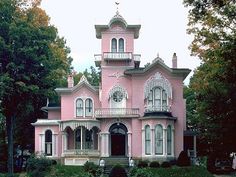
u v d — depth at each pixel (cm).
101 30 6388
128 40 6384
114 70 6272
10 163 6062
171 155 5944
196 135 6222
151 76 6159
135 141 6050
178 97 6128
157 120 5906
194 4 3275
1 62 5891
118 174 4544
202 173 5112
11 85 5684
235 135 4628
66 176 4878
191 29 4262
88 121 6094
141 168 5244
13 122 6284
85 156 6022
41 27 6238
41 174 4878
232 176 5509
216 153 5678
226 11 3512
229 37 3569
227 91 4447
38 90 6072
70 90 6338
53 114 6725
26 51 5784
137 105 6134
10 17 6022
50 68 6203
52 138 6366
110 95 6197
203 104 4750
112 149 6169
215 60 4162
